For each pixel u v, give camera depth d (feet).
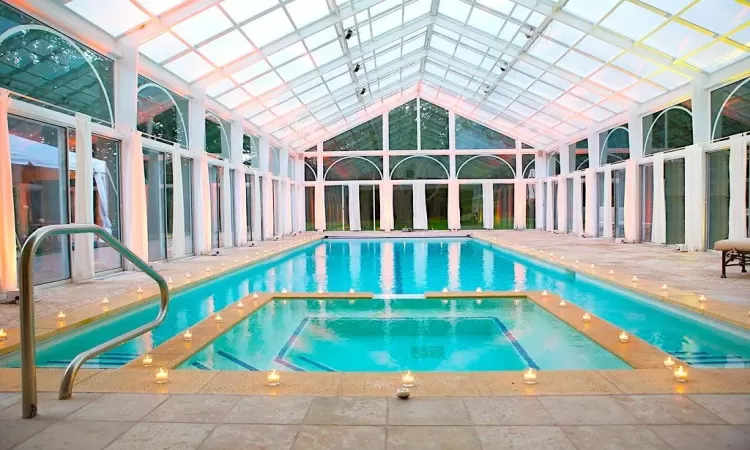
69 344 14.69
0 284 17.88
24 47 19.77
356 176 66.23
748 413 7.39
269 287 25.22
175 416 7.45
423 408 7.66
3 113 18.03
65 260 22.66
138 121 29.09
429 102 65.46
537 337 15.20
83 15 22.54
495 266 33.19
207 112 39.93
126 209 26.66
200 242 36.09
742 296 17.58
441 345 14.66
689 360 12.71
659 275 23.07
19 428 7.07
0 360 12.18
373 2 33.35
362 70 47.37
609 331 14.62
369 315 18.31
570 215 57.06
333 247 49.01
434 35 43.86
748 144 28.48
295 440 6.59
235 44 31.09
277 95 42.34
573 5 29.32
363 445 6.42
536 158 64.90
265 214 51.49
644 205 41.91
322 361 13.32
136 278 24.08
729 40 26.76
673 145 37.04
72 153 23.32
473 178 65.82
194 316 18.45
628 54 32.37
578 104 45.21
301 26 32.58
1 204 17.95
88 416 7.48
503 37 38.14
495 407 7.68
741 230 28.76
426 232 63.10
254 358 13.52
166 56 29.63
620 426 6.95
